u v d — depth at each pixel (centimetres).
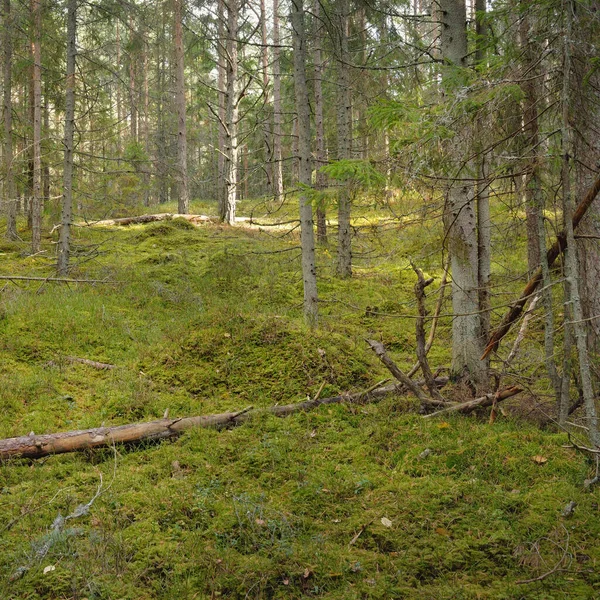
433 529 476
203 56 2358
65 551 450
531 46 549
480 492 514
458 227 736
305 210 1070
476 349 738
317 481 559
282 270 1505
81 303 1107
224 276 1408
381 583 417
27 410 714
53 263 1538
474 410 690
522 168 578
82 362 870
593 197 577
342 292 1346
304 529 488
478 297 778
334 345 873
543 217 598
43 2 1478
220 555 449
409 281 1427
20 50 1922
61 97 1880
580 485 516
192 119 3978
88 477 573
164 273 1401
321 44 1542
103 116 2066
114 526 491
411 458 588
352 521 496
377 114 615
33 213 1670
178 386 806
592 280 700
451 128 564
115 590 412
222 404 760
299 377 802
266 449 623
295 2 1062
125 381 805
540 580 407
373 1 1169
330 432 670
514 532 460
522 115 574
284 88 2986
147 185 2408
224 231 1955
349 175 636
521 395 734
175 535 479
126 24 1499
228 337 883
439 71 747
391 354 1004
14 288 1234
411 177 573
